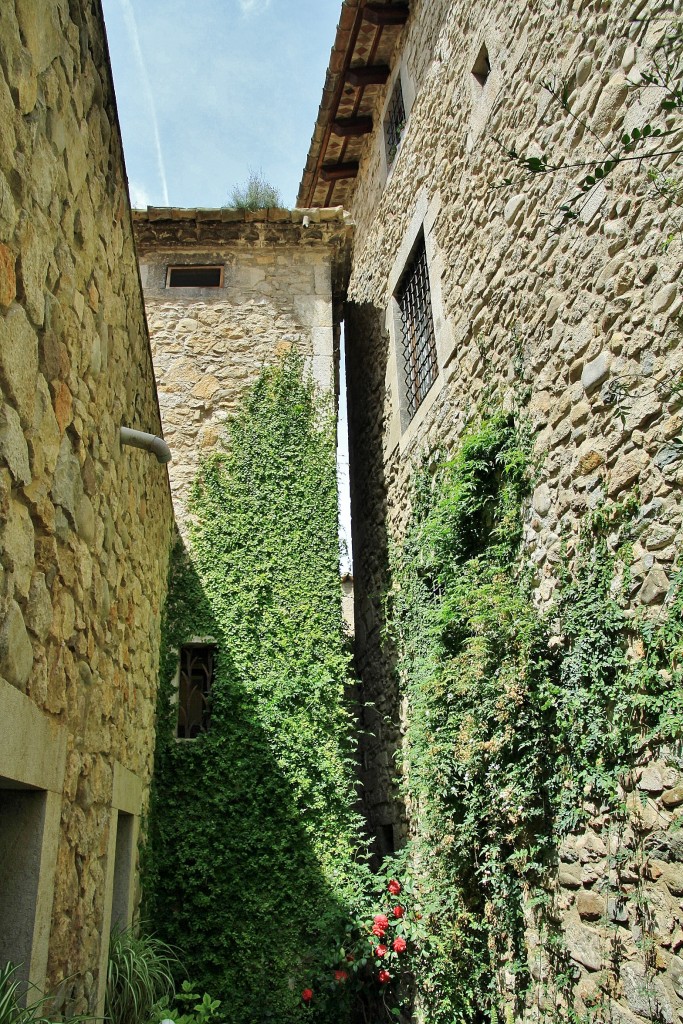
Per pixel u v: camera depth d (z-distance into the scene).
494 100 4.77
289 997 4.79
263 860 5.12
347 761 5.52
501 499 4.19
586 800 3.17
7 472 1.67
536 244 4.05
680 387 2.76
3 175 1.64
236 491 6.39
